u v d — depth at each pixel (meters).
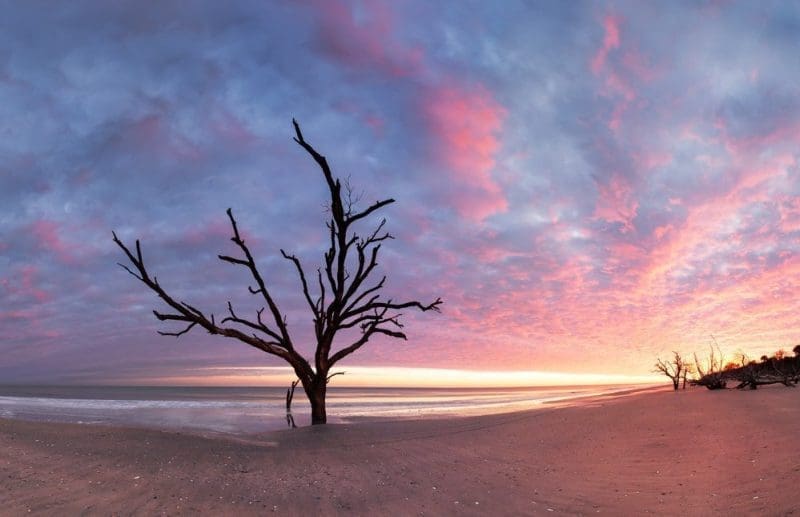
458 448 11.53
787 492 6.18
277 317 18.45
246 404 37.59
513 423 16.08
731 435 10.71
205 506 6.73
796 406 14.91
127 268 16.97
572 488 7.88
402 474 8.91
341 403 43.91
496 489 7.89
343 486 8.00
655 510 6.35
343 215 18.66
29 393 58.75
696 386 39.97
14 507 6.26
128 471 8.22
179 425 16.36
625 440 11.70
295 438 13.08
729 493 6.62
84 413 21.52
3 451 8.83
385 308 20.17
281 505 6.91
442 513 6.69
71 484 7.31
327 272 18.88
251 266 18.14
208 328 17.64
